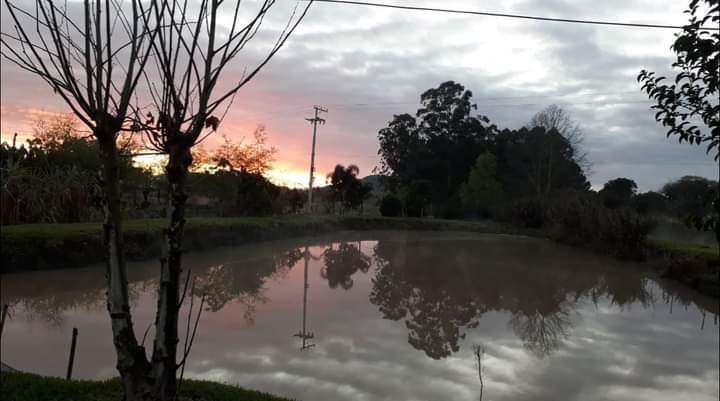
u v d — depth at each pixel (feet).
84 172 52.54
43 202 48.06
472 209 142.41
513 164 151.12
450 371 21.57
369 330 28.02
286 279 45.44
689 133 9.24
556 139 139.44
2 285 33.73
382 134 175.52
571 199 100.17
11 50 6.78
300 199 106.93
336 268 54.44
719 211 8.32
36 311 28.32
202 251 58.08
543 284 48.70
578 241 85.97
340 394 18.35
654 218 76.89
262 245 70.49
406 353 23.88
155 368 7.85
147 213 65.41
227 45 7.73
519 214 117.80
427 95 166.50
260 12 7.82
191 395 12.22
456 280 48.62
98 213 51.49
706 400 19.92
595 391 20.36
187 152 7.74
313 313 31.73
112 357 20.89
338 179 130.31
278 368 20.94
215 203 85.40
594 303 40.78
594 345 27.45
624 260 69.26
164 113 7.47
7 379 13.24
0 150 51.57
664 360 25.04
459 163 160.45
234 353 22.63
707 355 26.16
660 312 38.01
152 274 40.86
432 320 31.58
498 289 44.60
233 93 7.97
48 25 6.82
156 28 7.11
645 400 19.72
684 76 9.04
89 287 34.45
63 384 12.86
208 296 35.42
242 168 86.63
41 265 38.14
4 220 44.68
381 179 178.70
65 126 58.95
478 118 166.91
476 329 29.84
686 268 52.13
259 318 29.58
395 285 44.75
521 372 22.07
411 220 120.98
